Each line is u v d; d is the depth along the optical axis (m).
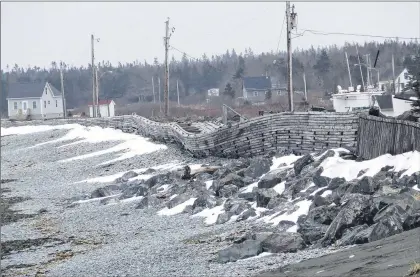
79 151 87.12
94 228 42.88
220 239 33.16
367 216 27.92
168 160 66.38
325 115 47.69
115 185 55.75
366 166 36.88
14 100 176.38
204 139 61.88
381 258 21.48
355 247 25.31
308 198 35.66
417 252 20.89
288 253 27.75
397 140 36.72
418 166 32.72
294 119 51.31
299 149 50.62
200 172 52.47
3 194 63.09
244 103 147.88
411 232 24.83
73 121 118.81
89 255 35.22
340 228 27.70
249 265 26.61
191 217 41.50
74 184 64.38
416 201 27.48
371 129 40.94
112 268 30.88
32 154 92.19
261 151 55.50
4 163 87.69
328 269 22.03
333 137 46.88
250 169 46.88
